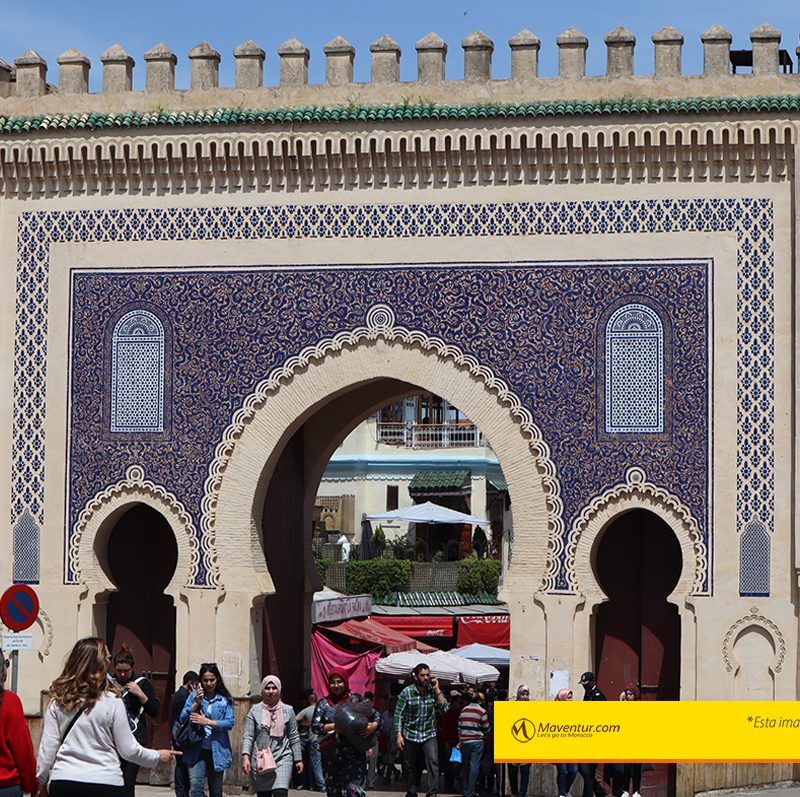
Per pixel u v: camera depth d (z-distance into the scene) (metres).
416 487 50.94
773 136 20.80
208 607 21.97
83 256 22.58
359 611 33.53
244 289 22.14
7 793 11.25
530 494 21.33
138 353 22.36
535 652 21.22
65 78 22.75
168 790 22.06
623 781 20.75
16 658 20.14
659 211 21.17
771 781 20.28
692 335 21.02
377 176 21.89
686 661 20.80
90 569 22.38
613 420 21.16
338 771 17.28
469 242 21.61
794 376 20.59
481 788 24.53
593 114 21.19
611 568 21.80
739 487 20.80
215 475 22.06
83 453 22.44
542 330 21.39
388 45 22.02
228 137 22.11
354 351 21.88
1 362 22.69
